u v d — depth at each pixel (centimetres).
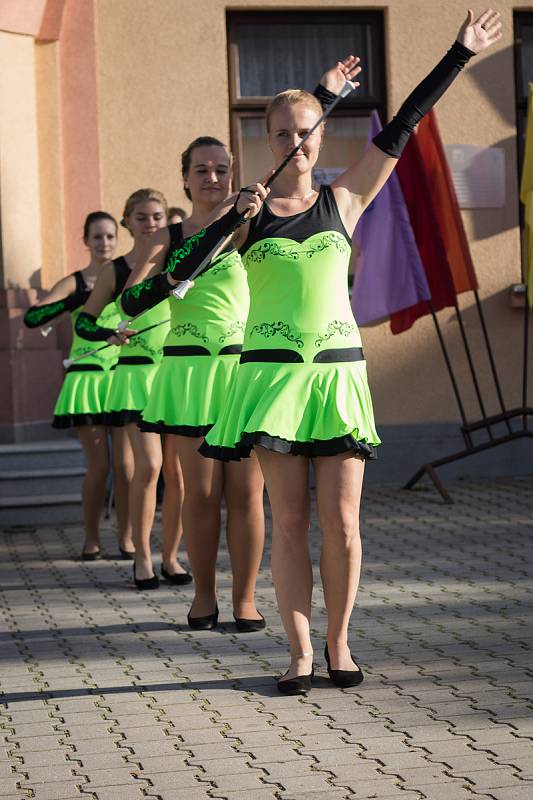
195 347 731
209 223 620
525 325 1330
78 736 528
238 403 581
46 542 1087
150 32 1357
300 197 588
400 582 839
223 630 725
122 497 985
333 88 650
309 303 571
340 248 579
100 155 1350
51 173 1335
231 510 717
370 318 1262
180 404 726
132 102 1355
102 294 892
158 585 869
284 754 492
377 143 589
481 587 812
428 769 465
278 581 586
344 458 574
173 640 703
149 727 536
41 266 1335
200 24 1366
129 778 473
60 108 1336
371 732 514
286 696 575
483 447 1284
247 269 587
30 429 1313
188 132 1367
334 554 580
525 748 484
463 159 1413
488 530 1046
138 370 892
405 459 1391
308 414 567
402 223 1252
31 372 1316
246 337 588
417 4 1405
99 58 1348
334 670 588
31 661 664
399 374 1398
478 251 1420
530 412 1285
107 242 1028
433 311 1285
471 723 519
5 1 1282
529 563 892
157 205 889
